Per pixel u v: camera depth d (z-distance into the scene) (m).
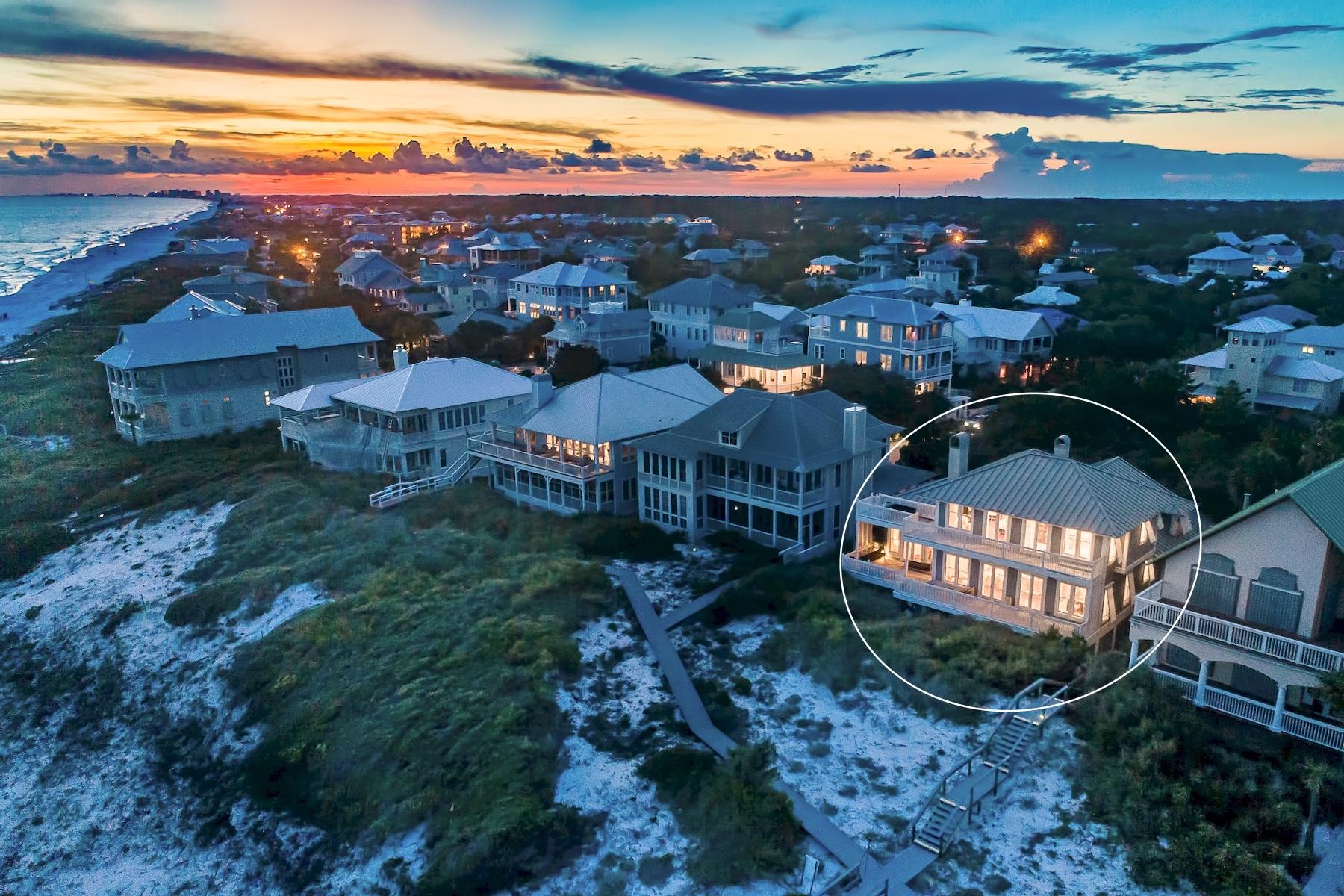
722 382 78.00
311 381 70.25
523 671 33.19
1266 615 27.06
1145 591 29.41
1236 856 23.42
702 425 47.00
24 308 141.62
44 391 77.94
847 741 30.20
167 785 31.88
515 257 159.62
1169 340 80.50
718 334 84.75
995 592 33.97
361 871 26.53
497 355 90.81
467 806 27.31
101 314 116.94
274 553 44.62
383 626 37.25
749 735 30.61
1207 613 28.25
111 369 65.44
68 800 31.94
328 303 110.56
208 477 56.44
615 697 32.94
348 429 57.81
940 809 26.59
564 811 26.73
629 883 24.78
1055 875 24.47
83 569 46.81
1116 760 27.45
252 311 101.06
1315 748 25.86
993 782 27.44
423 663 34.28
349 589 40.50
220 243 184.25
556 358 83.62
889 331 72.00
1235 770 26.05
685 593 40.12
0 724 36.59
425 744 29.86
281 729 32.56
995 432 52.72
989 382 73.88
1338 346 64.44
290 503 50.47
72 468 58.91
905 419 58.81
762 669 34.34
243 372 67.00
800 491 41.59
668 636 36.50
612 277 107.31
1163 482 45.25
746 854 25.14
